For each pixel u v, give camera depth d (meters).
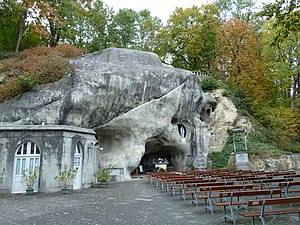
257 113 28.42
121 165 19.86
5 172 13.37
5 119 15.35
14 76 18.27
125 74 19.67
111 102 18.91
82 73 18.25
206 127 25.92
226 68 31.38
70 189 13.76
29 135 13.83
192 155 24.48
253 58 30.20
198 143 24.83
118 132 20.39
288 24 10.59
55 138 13.90
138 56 23.12
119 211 7.91
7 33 28.89
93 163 16.61
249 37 30.61
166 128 21.84
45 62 18.14
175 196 11.02
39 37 30.12
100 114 18.83
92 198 10.86
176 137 23.14
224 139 25.91
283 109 27.52
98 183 16.95
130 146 20.33
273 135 26.47
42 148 13.73
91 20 35.88
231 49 30.86
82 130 15.48
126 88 19.44
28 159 13.76
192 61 37.25
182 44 36.34
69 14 26.97
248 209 8.18
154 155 28.48
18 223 6.46
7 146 13.67
